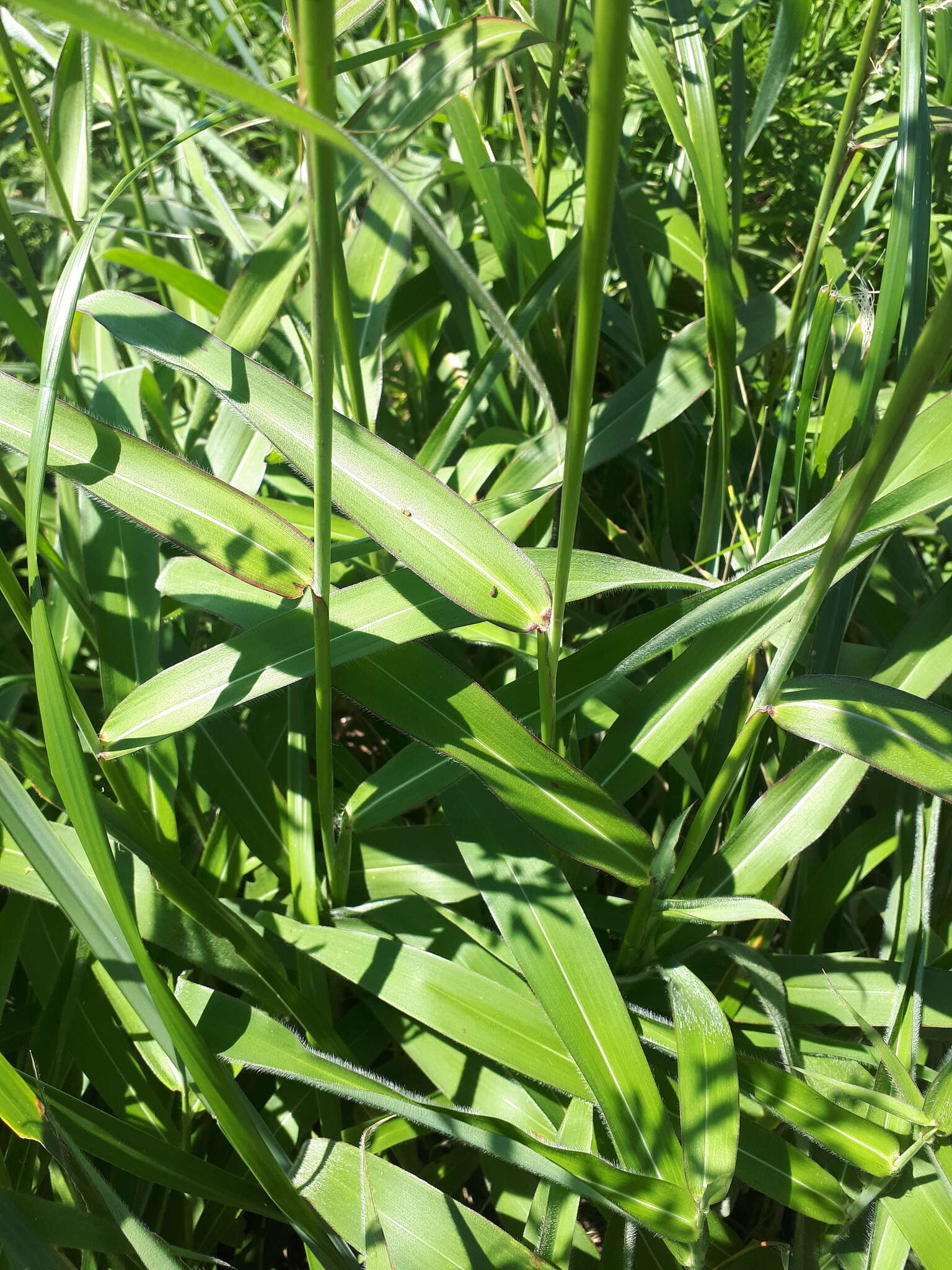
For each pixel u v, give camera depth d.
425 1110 0.29
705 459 0.55
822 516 0.33
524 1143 0.29
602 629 0.50
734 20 0.45
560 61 0.44
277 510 0.43
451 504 0.30
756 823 0.37
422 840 0.41
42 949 0.41
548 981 0.32
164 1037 0.30
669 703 0.36
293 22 0.29
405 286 0.51
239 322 0.40
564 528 0.26
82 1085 0.39
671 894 0.36
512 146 0.60
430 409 0.59
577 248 0.46
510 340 0.17
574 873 0.41
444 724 0.32
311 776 0.42
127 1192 0.37
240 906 0.41
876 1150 0.32
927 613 0.38
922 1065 0.37
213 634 0.48
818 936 0.42
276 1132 0.39
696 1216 0.29
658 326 0.51
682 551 0.51
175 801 0.45
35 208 0.64
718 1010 0.32
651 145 0.66
